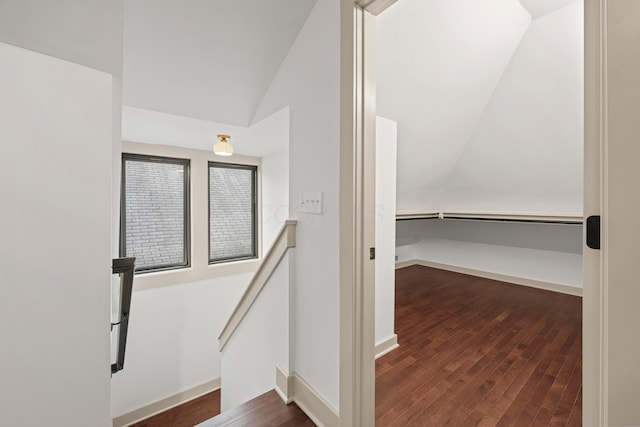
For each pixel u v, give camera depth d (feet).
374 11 3.78
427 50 6.02
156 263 9.86
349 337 3.83
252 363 6.26
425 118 7.96
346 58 3.78
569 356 6.37
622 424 1.81
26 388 2.35
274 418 4.50
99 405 2.75
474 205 12.36
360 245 3.84
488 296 10.75
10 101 2.22
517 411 4.62
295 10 4.42
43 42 3.44
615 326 1.83
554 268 11.41
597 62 1.89
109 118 2.71
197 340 10.34
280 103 5.36
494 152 9.74
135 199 9.46
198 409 9.57
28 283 2.33
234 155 11.26
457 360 6.20
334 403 4.14
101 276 2.72
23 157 2.28
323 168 4.30
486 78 7.40
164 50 4.58
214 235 11.23
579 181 9.11
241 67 5.17
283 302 5.16
